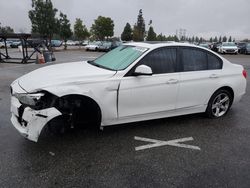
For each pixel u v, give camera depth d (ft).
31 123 11.08
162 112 14.69
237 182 9.92
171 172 10.49
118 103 13.07
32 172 10.19
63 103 11.93
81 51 114.83
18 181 9.60
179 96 14.92
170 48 14.76
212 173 10.49
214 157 11.84
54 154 11.66
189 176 10.23
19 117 11.79
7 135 13.47
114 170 10.53
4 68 41.70
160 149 12.50
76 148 12.29
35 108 11.12
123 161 11.25
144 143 13.08
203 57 15.92
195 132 14.71
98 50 115.34
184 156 11.86
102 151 12.08
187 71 15.12
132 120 13.91
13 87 12.44
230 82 16.87
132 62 13.50
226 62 16.97
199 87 15.53
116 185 9.54
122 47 16.31
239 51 108.99
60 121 12.29
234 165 11.16
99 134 13.93
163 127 15.26
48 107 11.25
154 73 13.99
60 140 13.06
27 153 11.66
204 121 16.55
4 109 17.79
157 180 9.93
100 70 13.43
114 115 13.15
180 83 14.73
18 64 48.93
